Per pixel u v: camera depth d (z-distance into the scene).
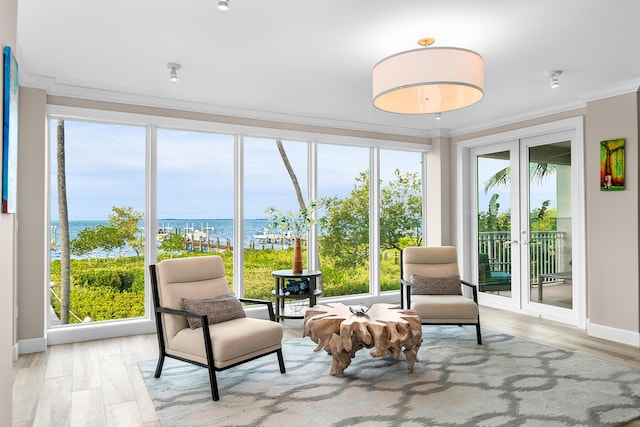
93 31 2.90
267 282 5.26
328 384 3.04
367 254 5.95
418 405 2.69
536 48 3.21
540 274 5.14
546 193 5.07
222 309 3.23
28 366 3.43
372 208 5.92
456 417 2.52
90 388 3.00
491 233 5.79
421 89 2.96
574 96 4.45
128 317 4.47
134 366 3.44
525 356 3.63
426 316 3.97
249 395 2.85
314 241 5.48
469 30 2.89
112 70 3.66
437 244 6.15
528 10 2.61
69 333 4.09
